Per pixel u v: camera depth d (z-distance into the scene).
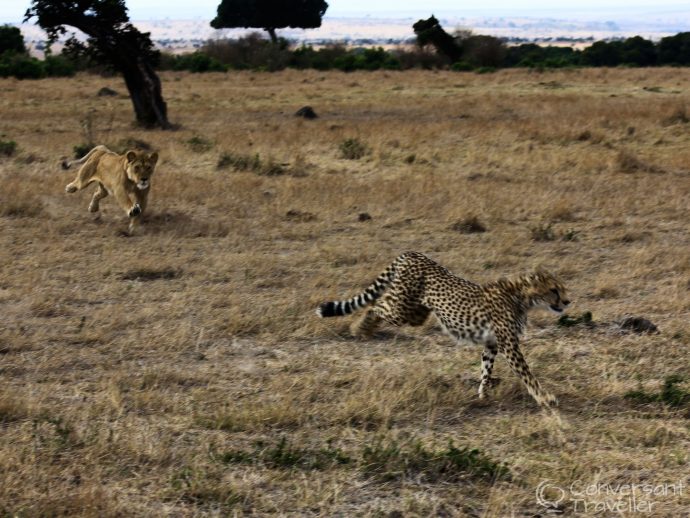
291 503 6.67
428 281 9.48
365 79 61.72
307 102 44.19
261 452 7.48
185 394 8.95
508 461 7.42
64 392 8.91
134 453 7.41
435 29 77.19
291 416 8.23
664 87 50.75
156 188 19.70
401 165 24.38
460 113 38.12
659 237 16.56
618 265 14.39
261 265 13.93
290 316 11.37
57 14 35.12
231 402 8.70
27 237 15.56
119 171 16.28
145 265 13.60
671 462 7.47
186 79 64.31
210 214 17.97
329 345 10.52
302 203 18.81
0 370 9.49
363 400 8.53
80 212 17.86
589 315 11.34
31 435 7.71
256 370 9.68
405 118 36.47
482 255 14.80
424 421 8.39
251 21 117.81
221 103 44.34
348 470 7.22
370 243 15.70
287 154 26.08
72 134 30.61
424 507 6.62
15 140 28.52
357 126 32.19
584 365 9.86
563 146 27.58
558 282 8.80
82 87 54.66
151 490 6.82
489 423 8.38
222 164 23.67
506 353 8.70
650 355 10.24
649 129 30.39
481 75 63.19
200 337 10.50
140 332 10.75
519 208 18.59
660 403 8.77
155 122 34.50
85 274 13.38
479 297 8.92
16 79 61.06
